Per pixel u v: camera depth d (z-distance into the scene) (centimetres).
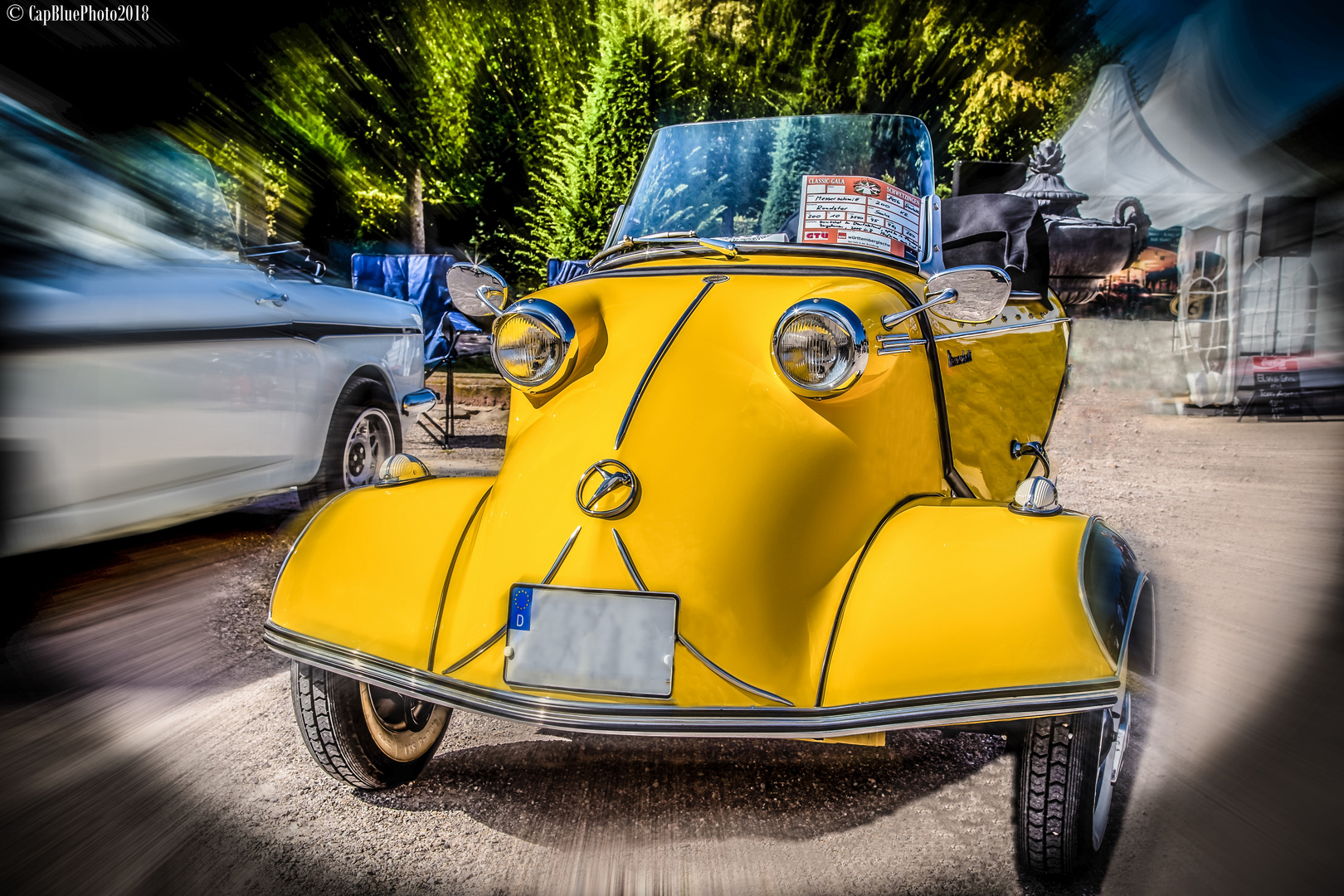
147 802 278
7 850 250
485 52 1500
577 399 254
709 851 254
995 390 370
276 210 1481
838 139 356
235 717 339
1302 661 400
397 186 1582
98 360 383
